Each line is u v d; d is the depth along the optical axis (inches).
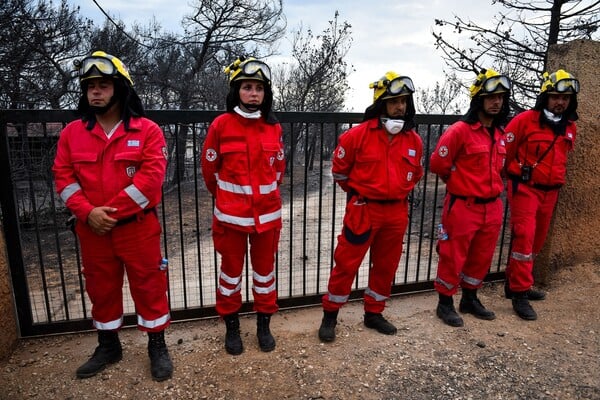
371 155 118.3
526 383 110.1
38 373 111.3
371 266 135.3
